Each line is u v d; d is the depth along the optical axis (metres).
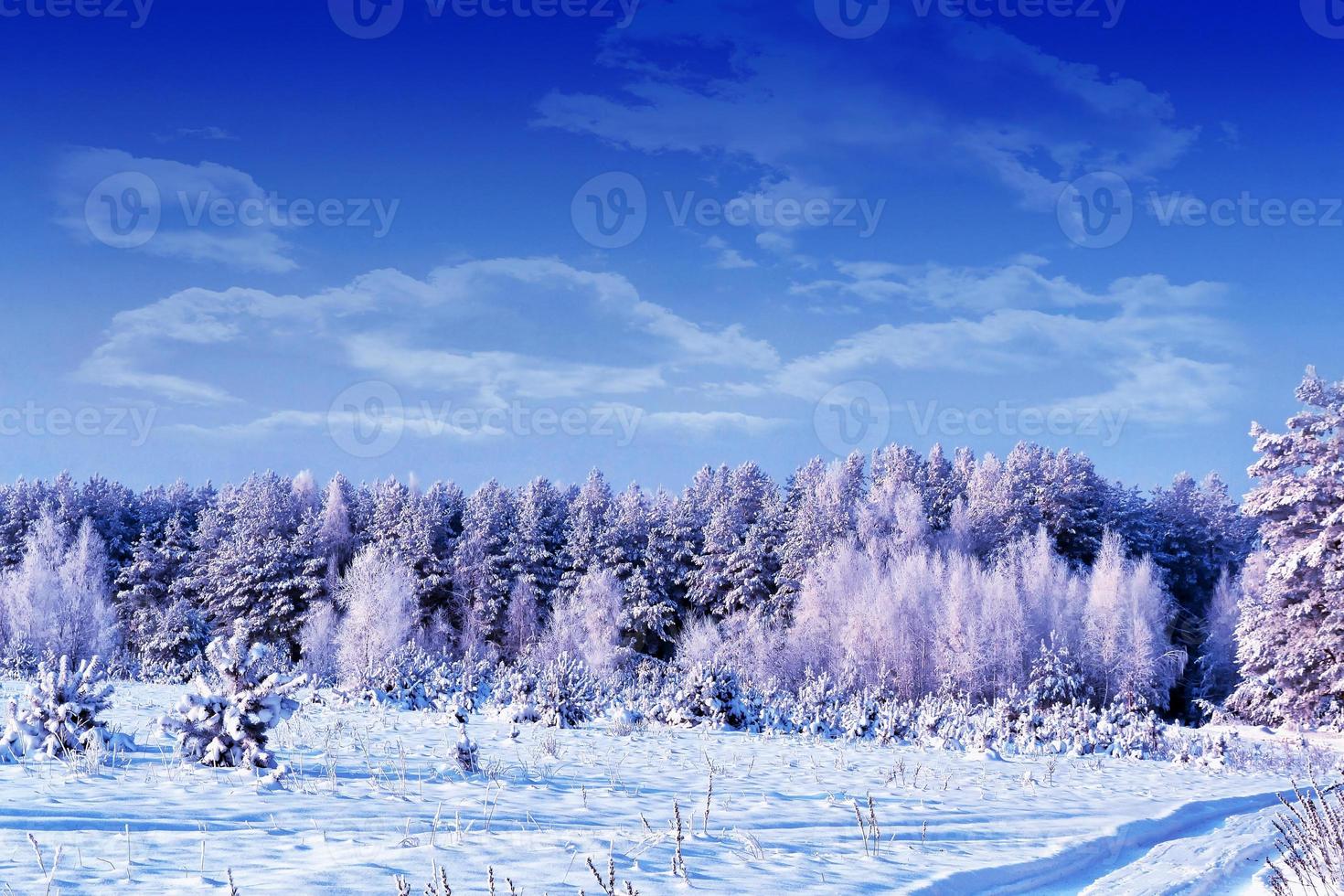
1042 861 8.27
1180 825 11.86
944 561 62.78
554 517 76.50
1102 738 24.77
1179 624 64.81
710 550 68.50
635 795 10.33
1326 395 35.41
